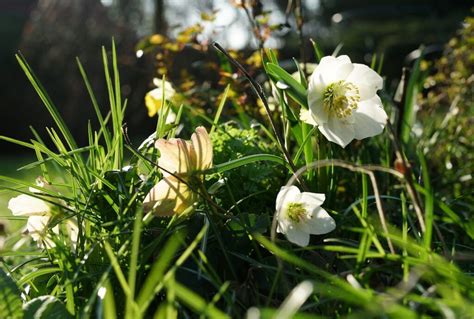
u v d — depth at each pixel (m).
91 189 0.60
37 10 4.74
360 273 0.51
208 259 0.55
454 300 0.41
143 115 3.45
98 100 4.32
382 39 4.16
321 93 0.56
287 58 2.85
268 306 0.48
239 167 0.67
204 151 0.55
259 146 0.74
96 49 4.34
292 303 0.36
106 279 0.50
